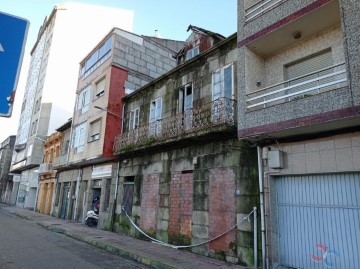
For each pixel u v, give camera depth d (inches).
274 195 325.4
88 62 818.2
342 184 276.7
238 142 368.8
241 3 363.9
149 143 483.2
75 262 326.3
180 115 457.7
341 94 247.0
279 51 356.2
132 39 729.6
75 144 789.2
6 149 1884.8
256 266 315.0
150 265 335.9
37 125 1226.6
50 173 1051.3
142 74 730.2
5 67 122.0
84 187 773.9
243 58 345.7
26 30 128.2
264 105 350.3
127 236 530.6
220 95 414.0
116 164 631.8
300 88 330.3
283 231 314.2
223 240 359.6
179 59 601.3
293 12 297.7
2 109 119.3
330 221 279.6
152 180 513.0
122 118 663.1
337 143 276.4
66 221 764.0
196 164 426.0
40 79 1358.3
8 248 385.1
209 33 526.0
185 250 409.7
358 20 241.8
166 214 463.5
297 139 307.0
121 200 589.0
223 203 370.9
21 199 1385.3
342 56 294.0
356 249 258.8
